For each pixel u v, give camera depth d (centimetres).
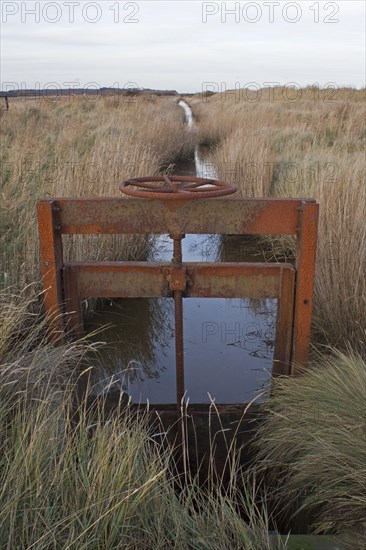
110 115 1964
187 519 245
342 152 1015
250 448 363
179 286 357
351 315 450
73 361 371
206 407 387
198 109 3850
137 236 719
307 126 1513
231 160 1106
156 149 1505
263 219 344
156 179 376
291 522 302
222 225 345
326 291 475
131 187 762
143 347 503
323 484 285
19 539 221
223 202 341
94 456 259
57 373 339
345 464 280
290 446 320
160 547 231
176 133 1789
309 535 252
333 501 272
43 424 263
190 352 494
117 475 247
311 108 2189
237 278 361
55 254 352
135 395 422
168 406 396
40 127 1416
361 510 268
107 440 281
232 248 807
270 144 1211
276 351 379
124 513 232
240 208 342
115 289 368
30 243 502
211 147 1920
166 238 881
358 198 539
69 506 234
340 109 1588
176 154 1689
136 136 1360
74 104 2578
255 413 378
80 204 348
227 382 443
